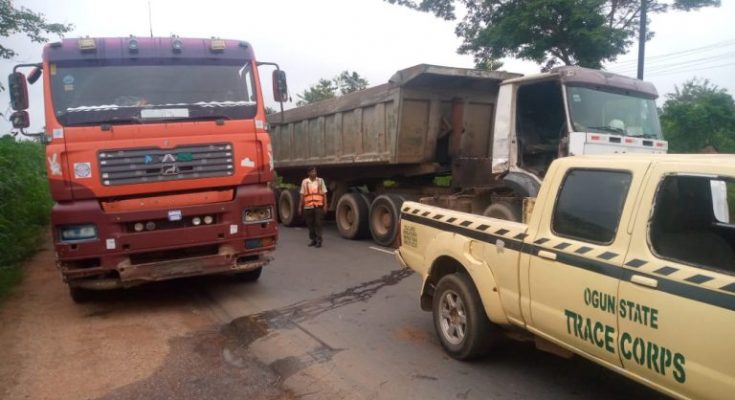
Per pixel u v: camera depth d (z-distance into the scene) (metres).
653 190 3.24
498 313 4.28
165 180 6.41
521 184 7.95
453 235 4.81
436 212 5.20
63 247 6.07
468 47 19.27
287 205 14.81
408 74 9.70
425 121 10.51
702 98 22.11
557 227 3.82
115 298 7.21
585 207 3.65
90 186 6.16
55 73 6.32
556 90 8.02
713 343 2.73
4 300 7.14
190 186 6.51
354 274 8.30
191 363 4.95
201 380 4.57
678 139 20.64
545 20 16.27
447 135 10.79
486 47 18.44
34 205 13.26
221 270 6.70
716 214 3.38
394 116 10.20
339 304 6.70
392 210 10.73
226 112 6.74
